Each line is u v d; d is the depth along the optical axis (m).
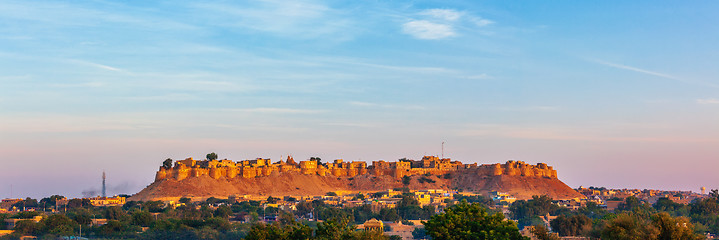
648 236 147.75
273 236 178.25
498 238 156.25
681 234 148.88
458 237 160.38
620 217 157.62
